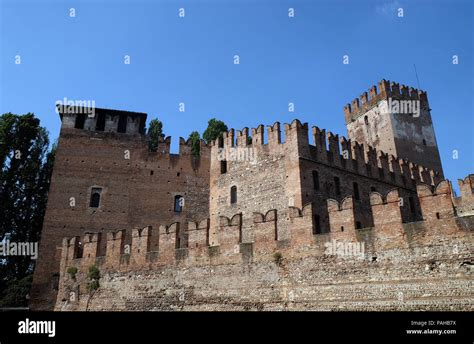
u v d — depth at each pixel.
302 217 31.23
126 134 58.25
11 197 58.16
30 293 47.75
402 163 55.28
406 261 25.91
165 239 38.03
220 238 34.88
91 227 52.50
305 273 29.83
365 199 47.66
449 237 24.77
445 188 25.56
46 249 50.00
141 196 55.59
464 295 23.45
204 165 59.31
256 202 45.72
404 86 73.75
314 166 43.84
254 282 32.00
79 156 55.56
